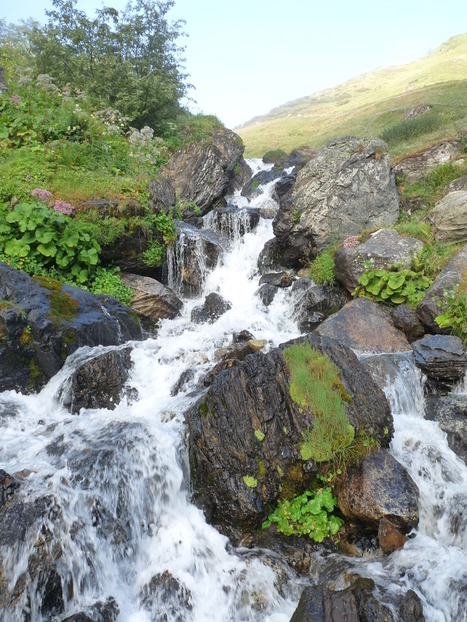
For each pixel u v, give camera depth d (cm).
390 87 6294
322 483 569
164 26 2102
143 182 1249
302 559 530
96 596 480
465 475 616
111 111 1742
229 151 1989
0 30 2338
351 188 1252
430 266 1002
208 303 1157
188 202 1691
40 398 775
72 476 541
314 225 1240
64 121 1412
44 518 475
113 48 2041
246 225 1517
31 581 438
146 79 1950
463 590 443
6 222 992
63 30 1952
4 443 638
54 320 811
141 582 507
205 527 559
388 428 613
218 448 575
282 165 2442
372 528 534
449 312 858
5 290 812
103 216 1099
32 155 1252
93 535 507
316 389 597
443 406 721
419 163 1455
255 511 543
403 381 783
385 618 399
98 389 771
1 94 1516
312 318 1070
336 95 8381
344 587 468
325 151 1332
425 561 485
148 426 634
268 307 1172
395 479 549
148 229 1170
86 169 1289
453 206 1079
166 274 1247
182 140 1961
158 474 584
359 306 977
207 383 770
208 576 512
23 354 777
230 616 484
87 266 1047
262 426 582
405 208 1322
